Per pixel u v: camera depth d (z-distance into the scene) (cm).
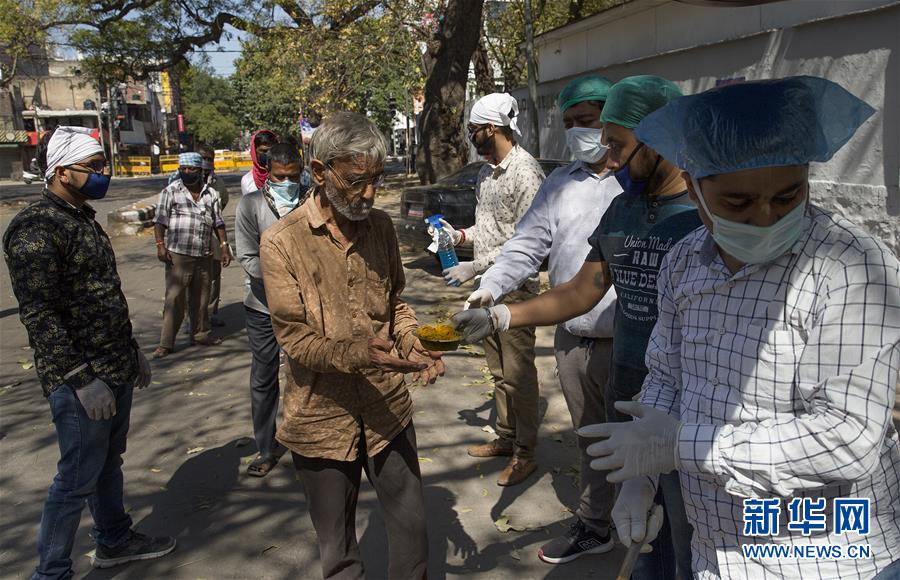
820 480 155
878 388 149
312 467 265
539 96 1833
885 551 167
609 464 175
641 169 249
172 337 681
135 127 6128
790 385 162
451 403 534
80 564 353
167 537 362
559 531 369
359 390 260
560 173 338
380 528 377
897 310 149
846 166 780
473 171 1016
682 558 227
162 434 501
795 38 875
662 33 1248
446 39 1380
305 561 351
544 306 273
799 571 169
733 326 170
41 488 430
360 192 240
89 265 302
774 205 153
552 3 2314
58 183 300
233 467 450
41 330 287
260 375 430
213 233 714
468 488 412
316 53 1477
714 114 152
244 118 4247
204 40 2314
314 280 254
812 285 159
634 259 254
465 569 339
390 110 2838
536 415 408
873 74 748
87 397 293
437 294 861
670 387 201
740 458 159
